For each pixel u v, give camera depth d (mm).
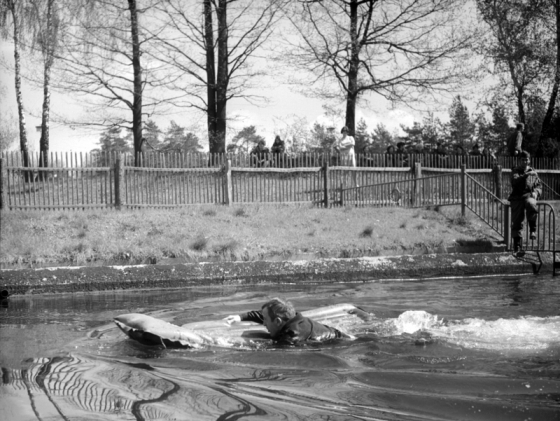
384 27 32812
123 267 10234
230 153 19984
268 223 16672
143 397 3693
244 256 13617
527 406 3551
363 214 18406
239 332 5988
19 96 29078
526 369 4531
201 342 5527
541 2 33531
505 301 8281
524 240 15766
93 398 3664
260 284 10609
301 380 4219
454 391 3891
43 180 17719
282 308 5730
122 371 4492
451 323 6379
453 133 60688
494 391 3885
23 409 3410
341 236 15602
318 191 20688
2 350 5324
